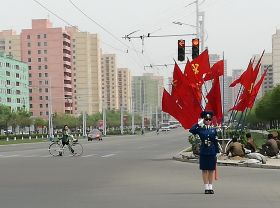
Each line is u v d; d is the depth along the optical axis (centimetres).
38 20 14088
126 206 982
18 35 14288
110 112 14175
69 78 14250
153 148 3903
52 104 14038
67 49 13950
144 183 1409
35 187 1330
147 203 1019
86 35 13450
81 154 3022
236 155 2180
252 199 1067
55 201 1065
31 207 984
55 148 2984
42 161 2423
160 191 1220
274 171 1762
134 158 2641
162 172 1772
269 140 2272
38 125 12350
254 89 2523
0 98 12938
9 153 3338
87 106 13312
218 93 2375
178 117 2438
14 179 1548
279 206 969
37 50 14038
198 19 3869
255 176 1584
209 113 1168
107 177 1595
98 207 975
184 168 1952
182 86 2419
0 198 1120
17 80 13738
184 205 987
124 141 5950
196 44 2970
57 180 1510
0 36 14812
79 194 1177
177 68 2420
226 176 1584
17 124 11294
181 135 8981
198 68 2427
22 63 13962
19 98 13862
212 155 1156
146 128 18788
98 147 4172
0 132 12156
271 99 7575
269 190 1223
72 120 12888
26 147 4547
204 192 1187
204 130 1161
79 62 13488
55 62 13862
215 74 2397
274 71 10838
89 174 1706
